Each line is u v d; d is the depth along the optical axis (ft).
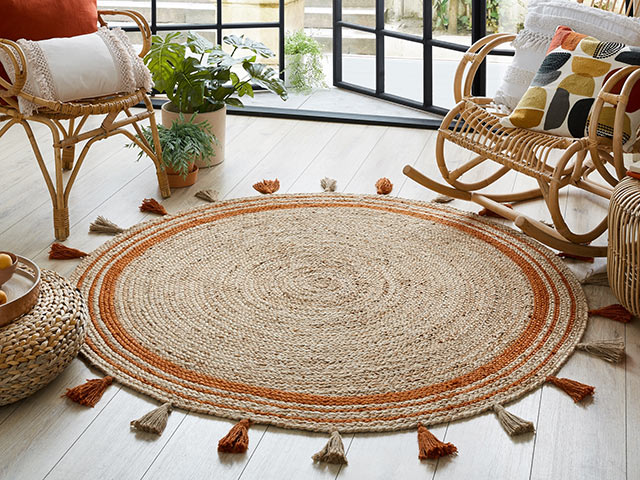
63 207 9.52
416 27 14.02
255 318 8.16
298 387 7.15
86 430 6.61
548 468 6.24
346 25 15.19
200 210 10.42
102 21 10.69
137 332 7.86
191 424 6.72
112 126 9.96
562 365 7.43
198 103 11.39
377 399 7.00
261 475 6.18
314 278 8.93
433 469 6.23
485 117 9.92
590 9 9.80
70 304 7.14
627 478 6.14
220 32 14.93
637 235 7.57
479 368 7.39
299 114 13.98
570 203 10.66
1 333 6.58
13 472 6.14
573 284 8.70
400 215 10.35
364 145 12.78
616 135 8.39
